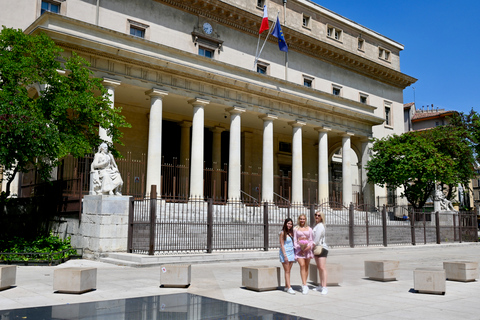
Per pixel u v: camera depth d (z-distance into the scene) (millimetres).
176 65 27922
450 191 38938
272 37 39344
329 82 43906
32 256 15758
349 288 10633
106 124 20172
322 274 9945
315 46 42125
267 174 32938
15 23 27109
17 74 18500
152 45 27594
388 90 50531
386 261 12086
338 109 37656
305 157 45031
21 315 7379
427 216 32031
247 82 31359
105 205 16688
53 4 28359
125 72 26562
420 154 35156
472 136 40031
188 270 10414
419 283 10289
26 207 22562
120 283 10945
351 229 23109
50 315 7371
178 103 31281
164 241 17031
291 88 35312
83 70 20312
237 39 37125
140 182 32500
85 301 8625
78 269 9695
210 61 30141
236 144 31234
